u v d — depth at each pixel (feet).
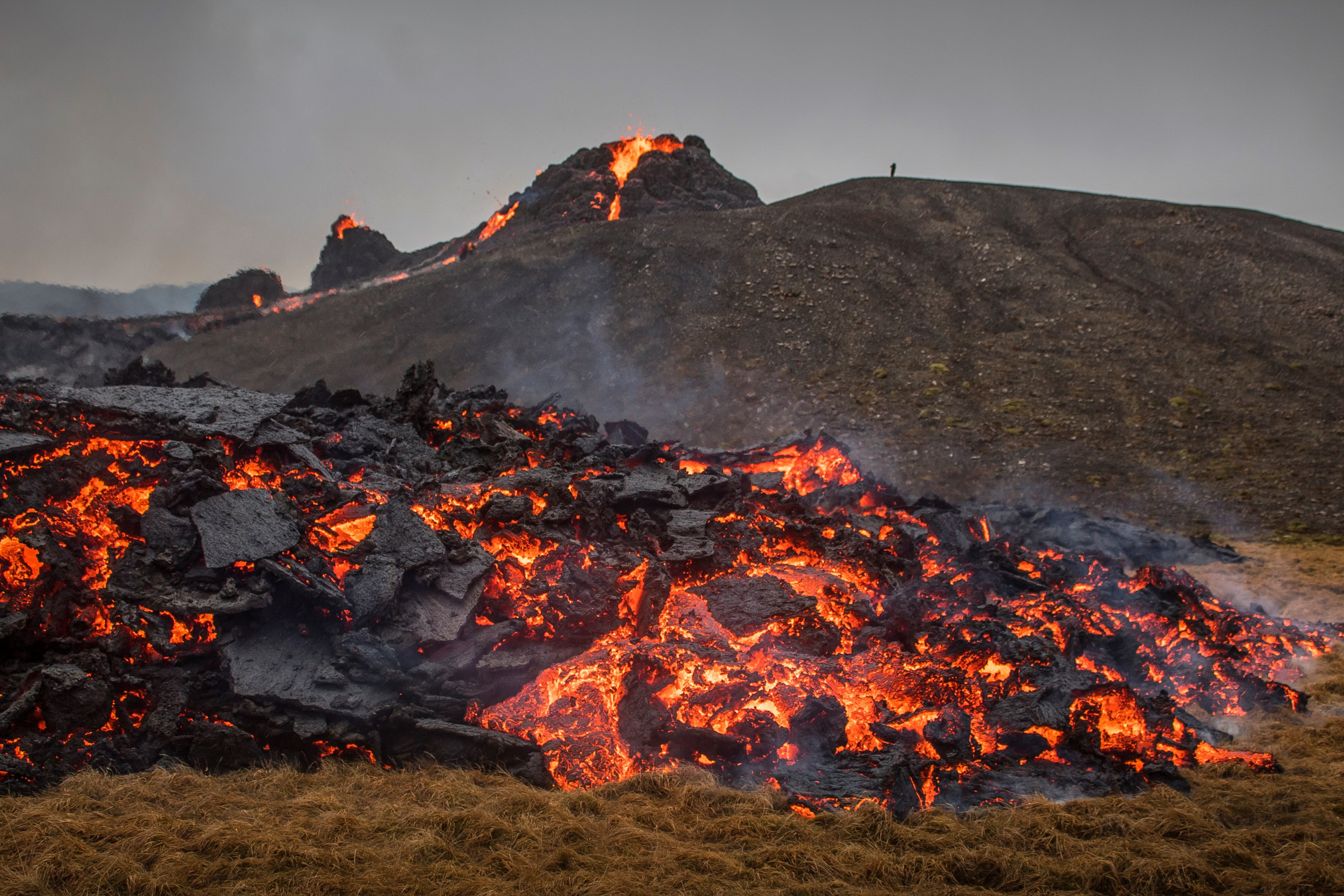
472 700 28.04
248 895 19.17
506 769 26.05
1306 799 26.12
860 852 22.02
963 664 32.86
